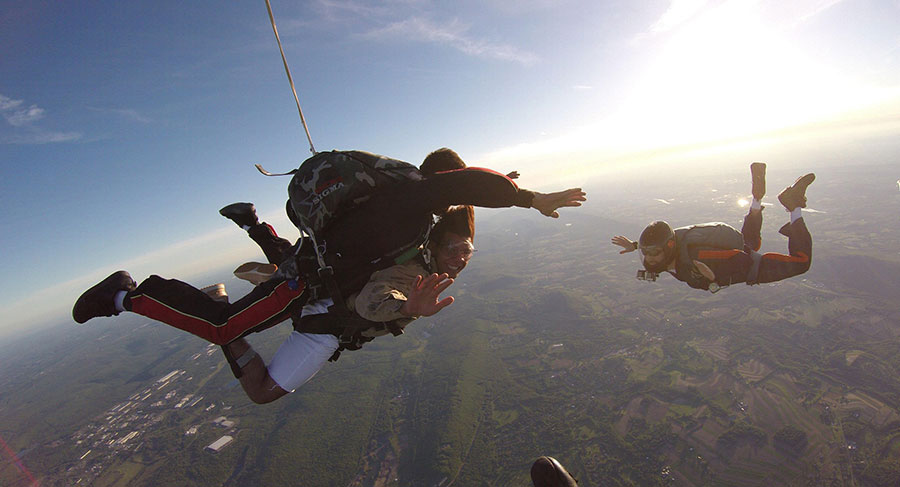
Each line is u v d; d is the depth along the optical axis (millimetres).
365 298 1896
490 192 1884
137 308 2230
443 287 1681
